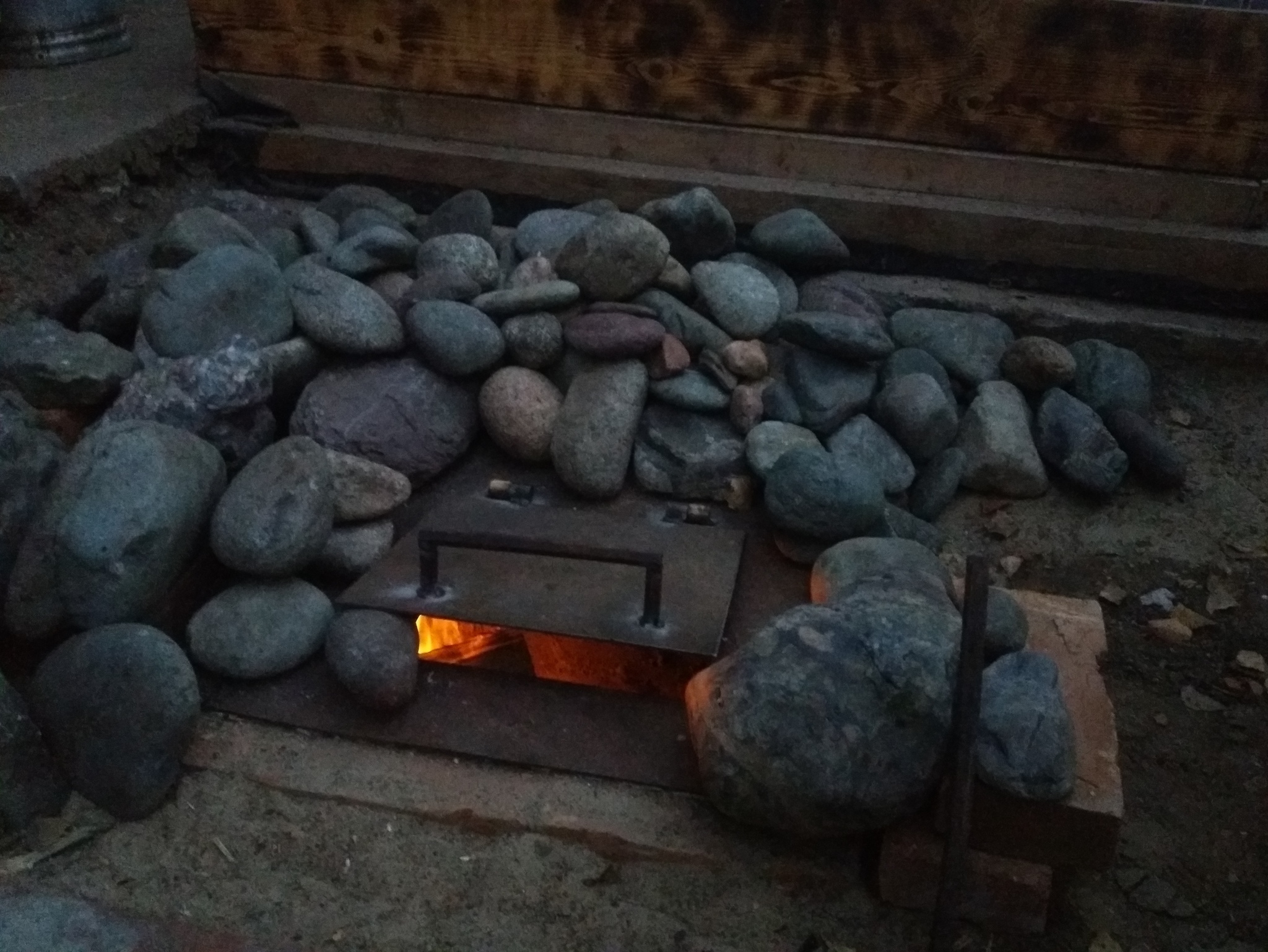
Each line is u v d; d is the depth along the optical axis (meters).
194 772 0.76
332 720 0.77
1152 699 0.90
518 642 0.91
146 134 1.24
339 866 0.72
